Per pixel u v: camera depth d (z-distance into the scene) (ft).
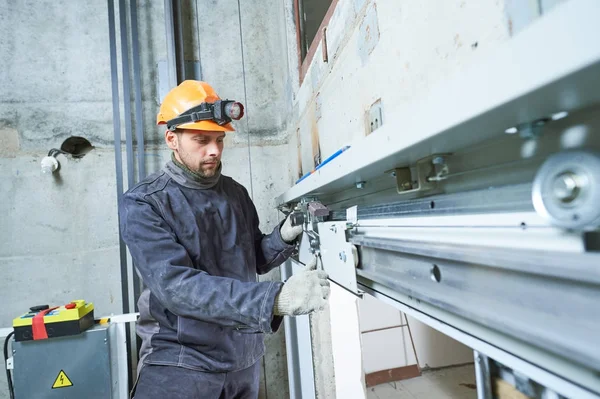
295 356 5.75
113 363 4.51
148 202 3.13
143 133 5.79
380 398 8.21
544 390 1.38
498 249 1.12
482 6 1.32
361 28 2.61
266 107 6.38
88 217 5.60
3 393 5.26
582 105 0.85
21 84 5.45
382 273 2.15
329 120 3.56
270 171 6.35
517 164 1.20
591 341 0.83
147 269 2.80
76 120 5.62
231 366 3.49
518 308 1.07
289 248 4.01
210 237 3.49
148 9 5.93
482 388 1.74
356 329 5.17
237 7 6.37
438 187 1.70
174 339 3.35
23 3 5.51
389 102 2.16
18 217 5.38
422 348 9.28
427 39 1.72
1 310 5.30
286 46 5.74
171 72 5.73
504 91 0.76
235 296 2.46
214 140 3.40
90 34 5.72
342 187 2.94
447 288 1.45
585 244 0.82
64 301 5.50
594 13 0.55
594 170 0.82
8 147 5.38
